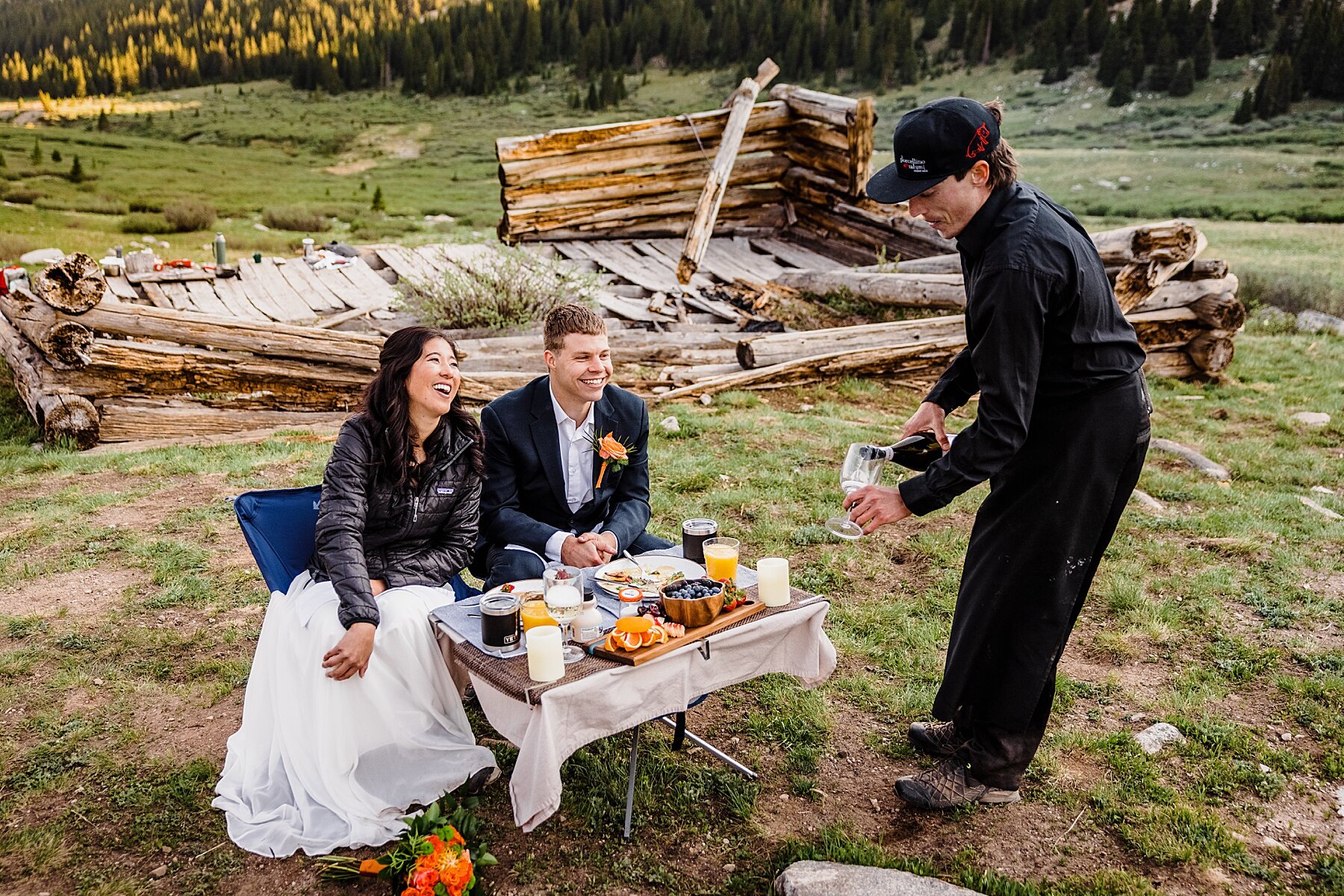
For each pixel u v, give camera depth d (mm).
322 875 2869
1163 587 5070
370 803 3096
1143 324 9758
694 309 11367
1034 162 70250
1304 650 4363
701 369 9469
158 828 3105
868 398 9148
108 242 23781
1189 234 8984
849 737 3723
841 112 12953
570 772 3424
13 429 8617
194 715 3818
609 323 10406
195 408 8180
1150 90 107688
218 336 8070
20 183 53750
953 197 2699
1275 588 5016
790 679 4133
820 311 11367
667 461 7023
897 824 3203
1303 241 28906
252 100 162000
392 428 3217
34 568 5160
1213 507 6324
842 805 3299
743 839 3100
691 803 3275
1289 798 3330
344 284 11938
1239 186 56531
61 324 7539
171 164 81625
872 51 141875
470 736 3320
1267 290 17422
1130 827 3164
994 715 3027
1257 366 10969
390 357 3246
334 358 8469
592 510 3770
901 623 4664
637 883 2887
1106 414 2734
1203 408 9023
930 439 3156
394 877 2729
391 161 99125
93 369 7797
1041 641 2916
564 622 2832
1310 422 8555
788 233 14656
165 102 165875
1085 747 3652
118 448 7645
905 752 3607
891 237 12891
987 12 137000
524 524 3566
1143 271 9180
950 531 5781
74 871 2910
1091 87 113938
